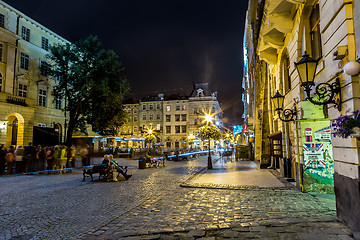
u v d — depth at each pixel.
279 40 10.55
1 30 24.03
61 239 4.36
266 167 15.10
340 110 4.70
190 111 59.31
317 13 7.11
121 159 28.09
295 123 8.45
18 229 4.90
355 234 3.94
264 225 4.68
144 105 62.25
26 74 26.94
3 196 8.05
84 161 18.73
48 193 8.51
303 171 7.62
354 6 4.33
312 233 4.21
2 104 22.34
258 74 20.52
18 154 14.40
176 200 7.02
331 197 6.83
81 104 26.86
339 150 4.81
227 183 9.52
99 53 26.06
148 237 4.34
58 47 26.23
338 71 4.77
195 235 4.35
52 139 26.86
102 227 4.92
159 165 19.89
